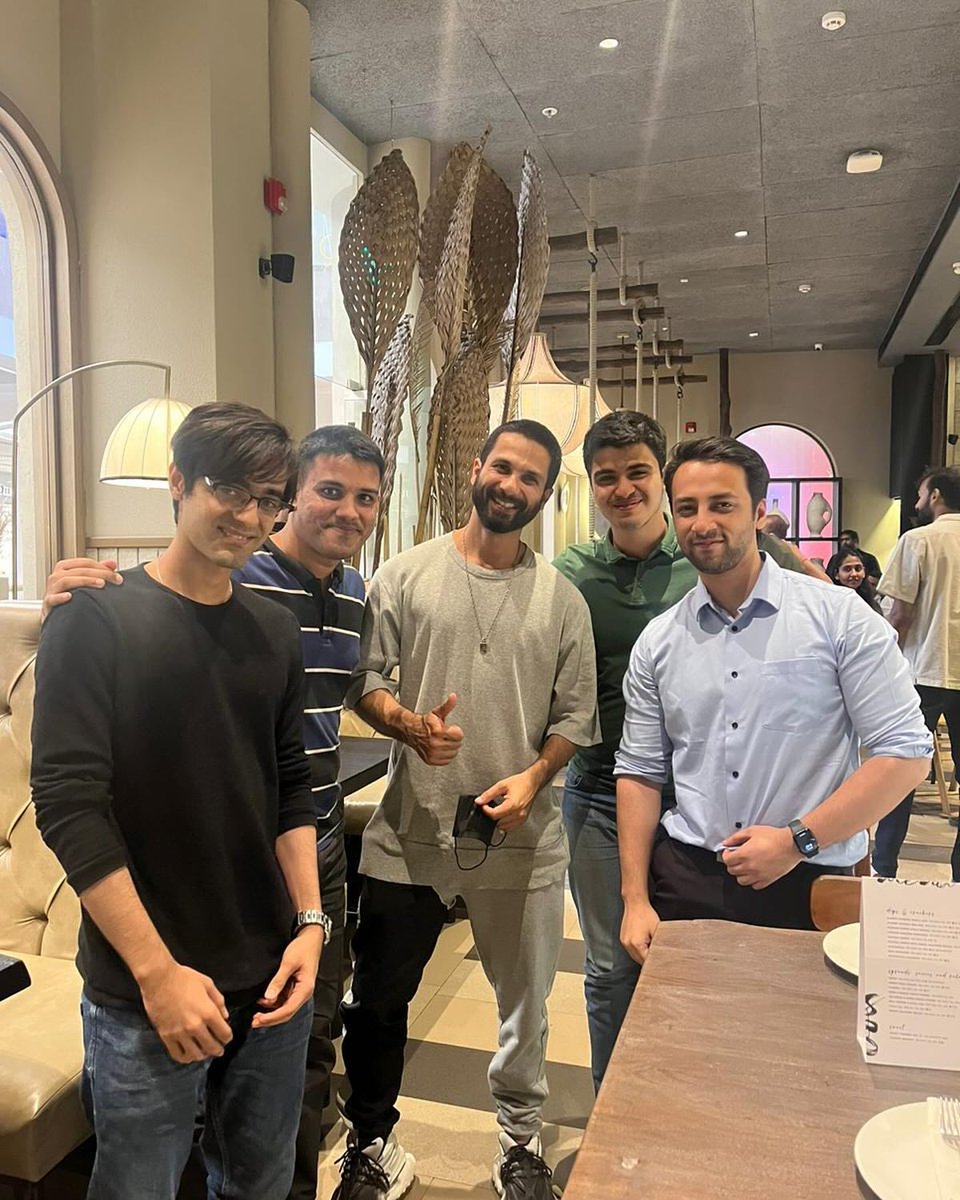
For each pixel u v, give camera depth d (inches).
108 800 41.7
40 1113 55.0
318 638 63.7
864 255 280.4
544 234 115.8
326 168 200.2
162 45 137.6
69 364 139.6
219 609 46.2
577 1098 86.0
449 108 194.4
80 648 41.6
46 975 69.0
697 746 60.9
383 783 119.4
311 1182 65.1
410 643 69.6
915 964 36.5
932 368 370.9
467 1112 83.6
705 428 407.8
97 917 40.7
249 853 46.3
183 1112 44.5
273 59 153.7
